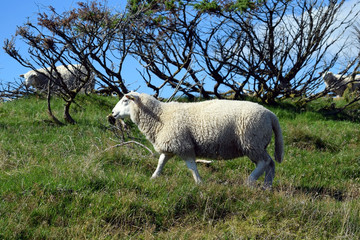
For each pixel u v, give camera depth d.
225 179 9.47
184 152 8.15
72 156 9.75
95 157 9.17
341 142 13.58
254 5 17.00
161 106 8.46
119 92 14.93
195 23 17.25
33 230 5.71
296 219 6.48
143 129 8.56
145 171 9.26
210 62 17.83
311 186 9.34
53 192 6.60
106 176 7.41
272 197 7.29
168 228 6.23
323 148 12.90
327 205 7.11
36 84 19.72
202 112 8.16
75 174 7.32
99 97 16.28
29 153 9.70
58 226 5.93
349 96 20.44
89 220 6.04
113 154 9.64
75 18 13.24
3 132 11.65
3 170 8.10
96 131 12.47
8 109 14.51
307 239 5.95
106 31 13.87
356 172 10.87
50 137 11.63
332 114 18.08
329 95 23.58
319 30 18.78
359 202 7.60
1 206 6.10
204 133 8.06
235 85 19.45
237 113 8.03
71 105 15.12
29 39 12.90
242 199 7.11
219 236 5.93
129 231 5.97
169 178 8.27
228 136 8.06
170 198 6.76
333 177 10.57
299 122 16.12
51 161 8.70
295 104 18.92
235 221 6.37
